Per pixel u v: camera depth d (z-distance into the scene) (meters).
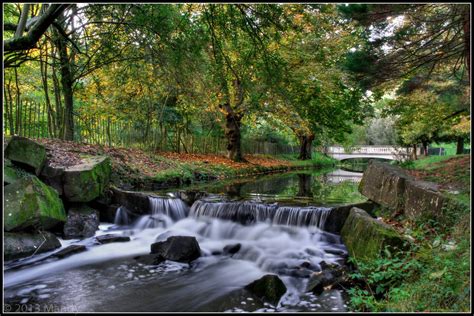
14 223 5.18
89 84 12.23
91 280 4.77
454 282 3.11
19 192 5.46
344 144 38.62
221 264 5.52
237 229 7.13
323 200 8.41
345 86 13.20
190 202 8.58
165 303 4.09
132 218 7.74
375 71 7.14
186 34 5.63
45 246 5.53
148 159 12.27
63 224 6.39
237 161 18.67
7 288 4.43
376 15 5.86
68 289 4.46
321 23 6.68
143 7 6.17
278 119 17.25
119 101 12.51
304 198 8.77
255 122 19.86
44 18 5.14
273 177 16.11
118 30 8.30
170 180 11.40
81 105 13.12
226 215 7.72
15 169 6.04
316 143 35.59
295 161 28.41
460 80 8.09
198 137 18.77
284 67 5.30
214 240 6.89
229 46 5.98
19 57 8.93
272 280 4.22
